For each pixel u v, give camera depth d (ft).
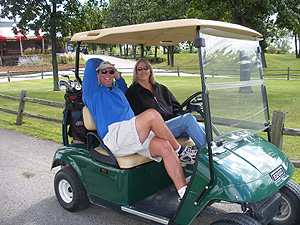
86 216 9.69
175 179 7.59
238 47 8.07
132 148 8.20
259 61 9.12
